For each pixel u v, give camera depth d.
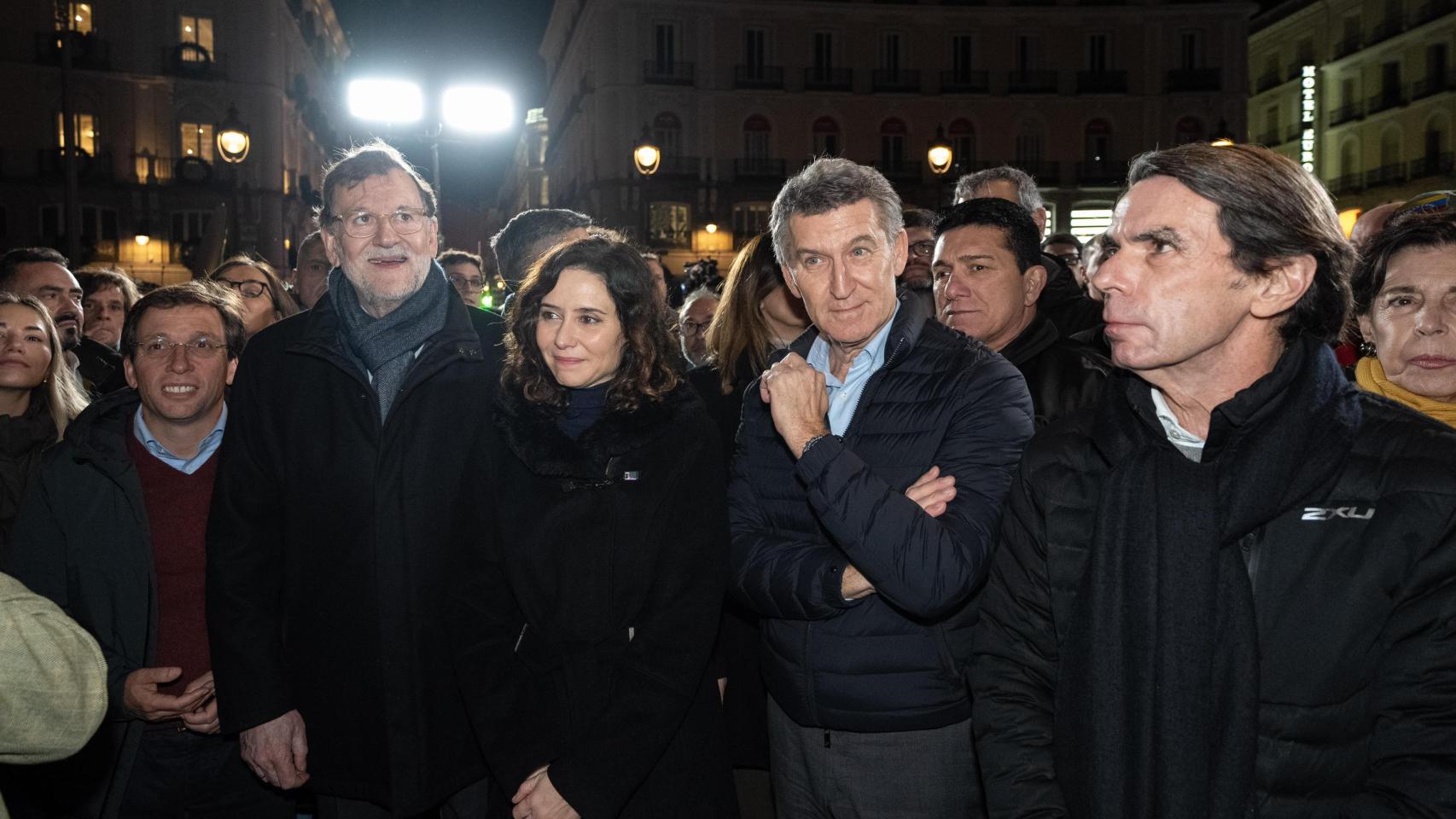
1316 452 1.60
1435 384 2.42
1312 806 1.59
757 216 36.69
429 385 2.74
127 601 2.87
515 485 2.49
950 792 2.44
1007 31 37.00
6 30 28.62
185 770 2.97
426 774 2.65
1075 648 1.77
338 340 2.80
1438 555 1.54
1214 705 1.62
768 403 2.58
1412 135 35.00
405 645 2.66
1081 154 37.19
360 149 2.85
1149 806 1.65
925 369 2.46
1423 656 1.54
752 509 2.65
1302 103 39.41
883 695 2.41
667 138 36.19
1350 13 37.50
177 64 30.50
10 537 3.00
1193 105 36.91
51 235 29.69
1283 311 1.68
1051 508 1.86
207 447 3.05
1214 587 1.62
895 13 36.69
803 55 36.53
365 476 2.69
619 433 2.45
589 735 2.33
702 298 5.46
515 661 2.46
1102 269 1.76
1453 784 1.49
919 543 2.12
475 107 10.83
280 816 3.09
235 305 3.21
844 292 2.42
